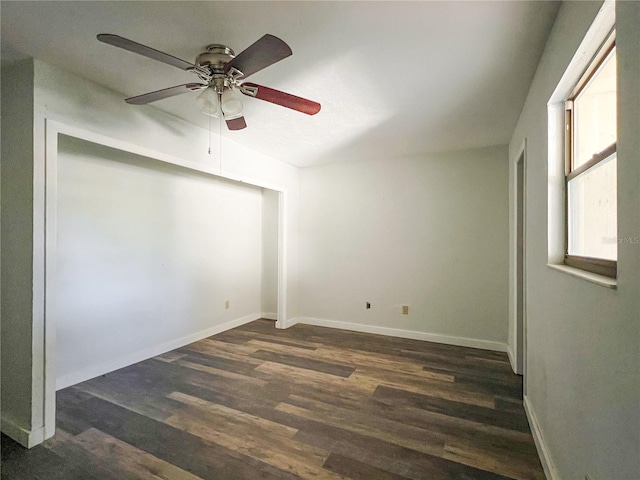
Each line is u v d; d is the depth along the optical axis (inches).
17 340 77.5
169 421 84.2
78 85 82.7
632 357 32.1
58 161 104.3
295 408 90.7
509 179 138.7
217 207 167.9
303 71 78.6
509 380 109.0
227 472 65.6
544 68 68.7
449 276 150.9
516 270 115.7
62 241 105.1
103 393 100.1
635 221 31.3
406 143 137.6
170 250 142.3
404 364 123.6
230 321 176.1
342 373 115.0
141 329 129.3
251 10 57.8
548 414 64.8
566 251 63.9
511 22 60.5
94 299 113.7
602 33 43.8
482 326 144.1
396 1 55.1
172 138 108.1
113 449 72.9
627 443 33.1
